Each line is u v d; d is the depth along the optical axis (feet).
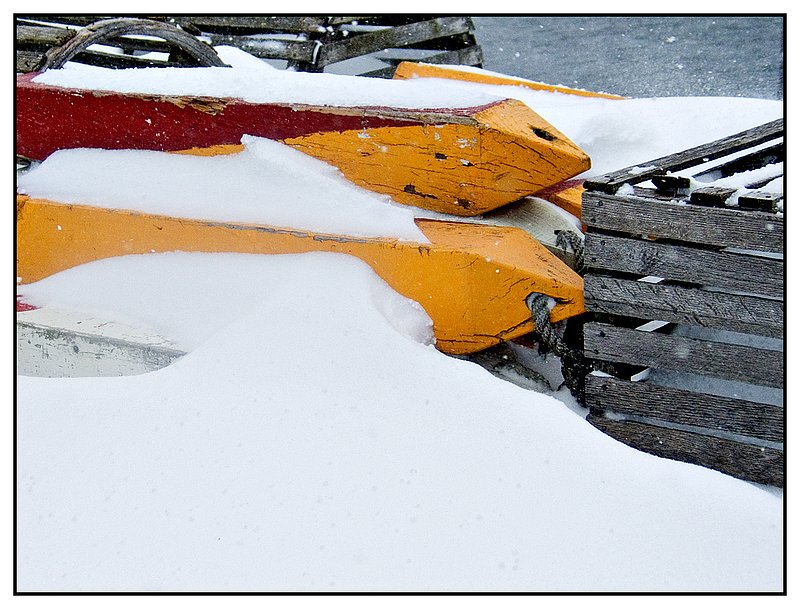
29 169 14.24
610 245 10.73
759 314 10.03
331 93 12.64
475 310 11.41
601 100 18.11
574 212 13.28
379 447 9.66
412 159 12.30
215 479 9.53
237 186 12.66
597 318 11.04
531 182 12.01
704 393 10.39
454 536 8.85
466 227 12.14
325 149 12.59
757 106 16.24
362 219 12.01
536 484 9.29
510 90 18.80
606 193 10.73
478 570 8.57
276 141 12.78
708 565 8.71
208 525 9.11
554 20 38.75
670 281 10.62
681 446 10.57
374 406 10.05
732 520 9.14
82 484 9.61
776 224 9.79
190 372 10.77
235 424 10.07
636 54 32.30
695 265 10.30
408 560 8.67
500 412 9.92
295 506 9.20
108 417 10.33
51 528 9.18
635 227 10.56
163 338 11.83
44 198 13.29
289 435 9.87
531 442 9.64
